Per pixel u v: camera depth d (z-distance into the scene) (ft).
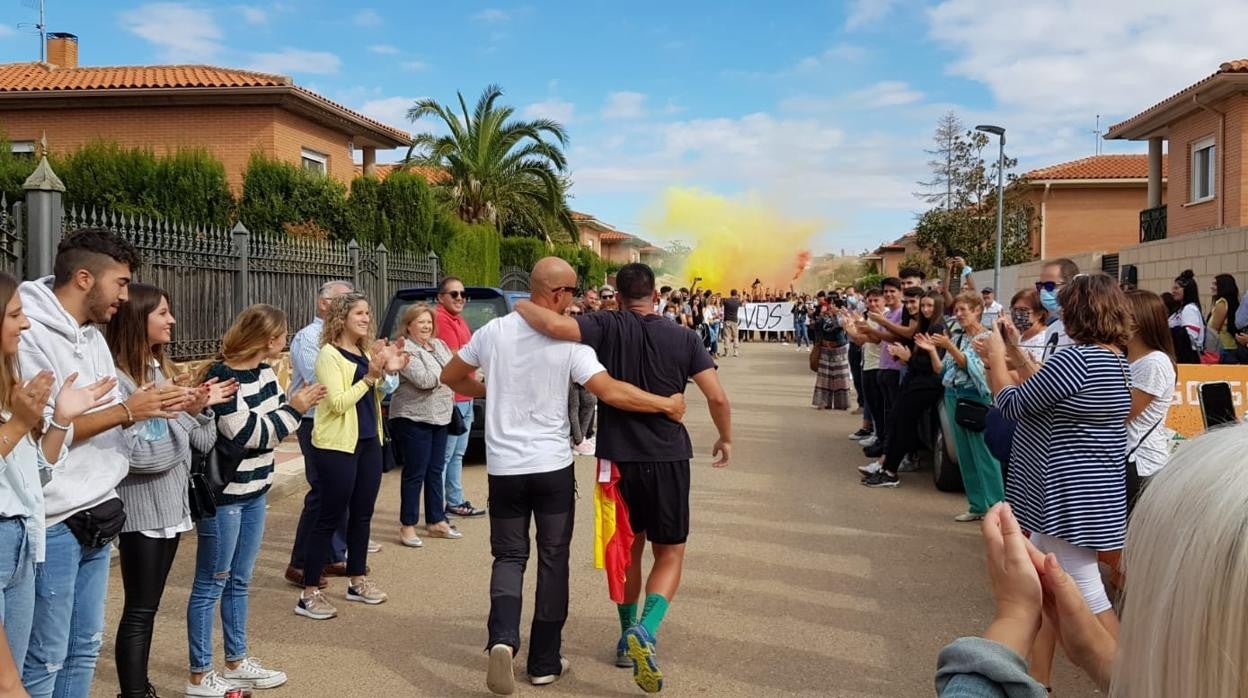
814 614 17.42
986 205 108.37
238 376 13.66
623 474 14.28
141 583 12.11
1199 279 49.32
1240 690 3.08
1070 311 12.50
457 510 25.43
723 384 64.08
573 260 114.01
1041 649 7.21
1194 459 3.43
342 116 75.10
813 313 89.15
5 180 48.21
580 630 16.75
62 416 9.32
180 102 69.31
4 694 7.62
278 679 14.17
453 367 15.19
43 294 10.20
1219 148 68.28
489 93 103.30
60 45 80.18
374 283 48.93
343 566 20.10
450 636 16.42
